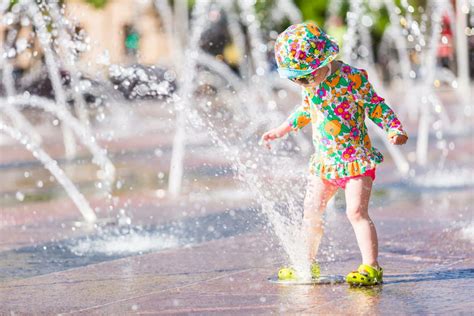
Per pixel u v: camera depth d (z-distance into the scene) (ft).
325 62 36.55
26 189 74.69
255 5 233.55
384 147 104.88
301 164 75.46
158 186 73.51
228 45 238.07
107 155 102.99
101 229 54.49
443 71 191.52
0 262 44.93
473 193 65.26
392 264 41.16
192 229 53.36
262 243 47.83
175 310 33.68
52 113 170.19
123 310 33.96
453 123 138.31
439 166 83.15
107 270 42.11
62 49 79.41
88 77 89.15
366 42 233.96
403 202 61.77
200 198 65.82
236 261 43.19
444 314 31.76
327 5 235.61
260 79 208.03
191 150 98.32
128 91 151.74
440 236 48.44
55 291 37.81
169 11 240.73
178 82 134.92
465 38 186.29
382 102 37.22
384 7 229.25
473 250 44.21
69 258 45.62
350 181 36.94
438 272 39.14
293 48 36.52
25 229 55.11
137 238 51.01
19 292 37.81
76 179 80.59
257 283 37.99
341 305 33.47
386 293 35.27
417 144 106.11
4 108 130.31
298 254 38.96
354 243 46.50
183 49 227.61
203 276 39.96
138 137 128.98
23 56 169.78
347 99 36.94
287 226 42.06
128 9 265.95
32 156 104.99
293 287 36.91
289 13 238.27
